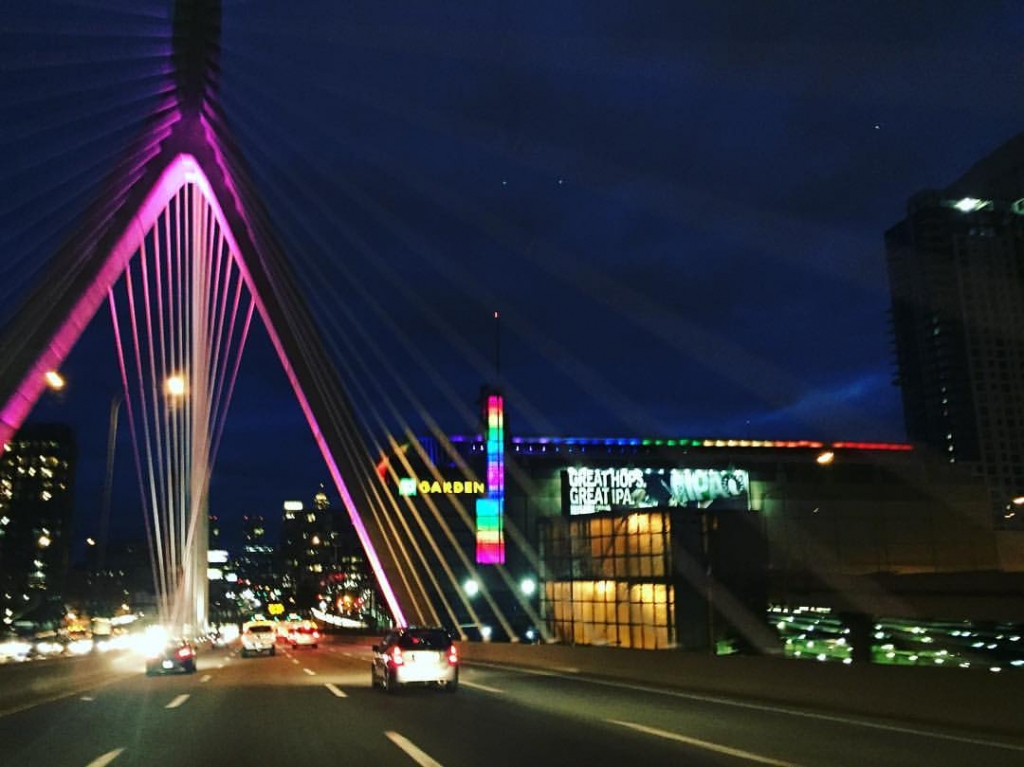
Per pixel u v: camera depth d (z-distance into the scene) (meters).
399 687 21.62
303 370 50.97
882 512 69.88
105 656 33.19
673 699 19.62
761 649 50.22
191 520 68.12
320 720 16.25
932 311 156.25
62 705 20.95
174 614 68.00
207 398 66.38
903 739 13.12
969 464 147.50
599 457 73.19
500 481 67.44
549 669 30.81
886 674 16.33
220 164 49.91
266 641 49.44
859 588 46.00
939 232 158.38
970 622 44.25
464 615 69.25
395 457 74.00
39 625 125.75
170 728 15.61
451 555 72.31
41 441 153.00
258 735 14.38
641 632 51.88
